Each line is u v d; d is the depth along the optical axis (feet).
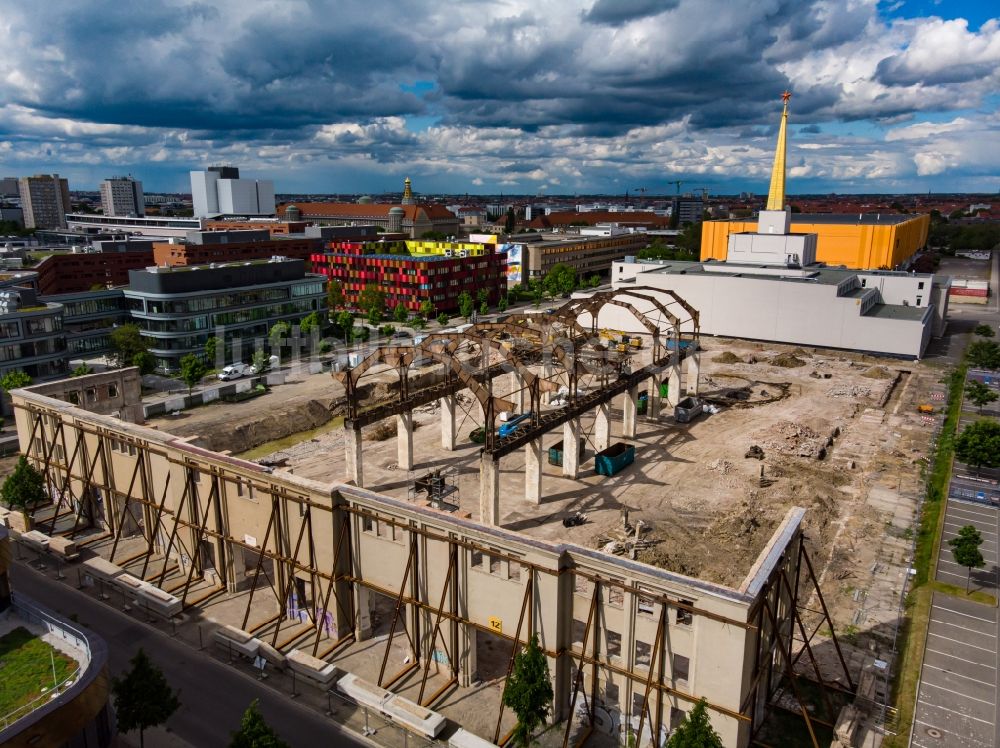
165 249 566.77
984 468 253.65
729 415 325.01
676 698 121.60
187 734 133.39
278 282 447.83
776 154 511.40
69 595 182.19
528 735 127.24
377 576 155.63
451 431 276.21
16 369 327.47
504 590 136.77
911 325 422.00
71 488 222.48
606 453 256.73
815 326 450.71
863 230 644.27
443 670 151.12
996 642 156.97
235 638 158.30
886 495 235.40
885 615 168.25
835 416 322.34
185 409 322.75
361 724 137.18
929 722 133.18
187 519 187.42
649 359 420.36
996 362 397.19
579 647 135.85
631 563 123.03
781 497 231.50
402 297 579.48
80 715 103.40
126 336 373.61
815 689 143.74
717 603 112.57
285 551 165.78
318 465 261.65
